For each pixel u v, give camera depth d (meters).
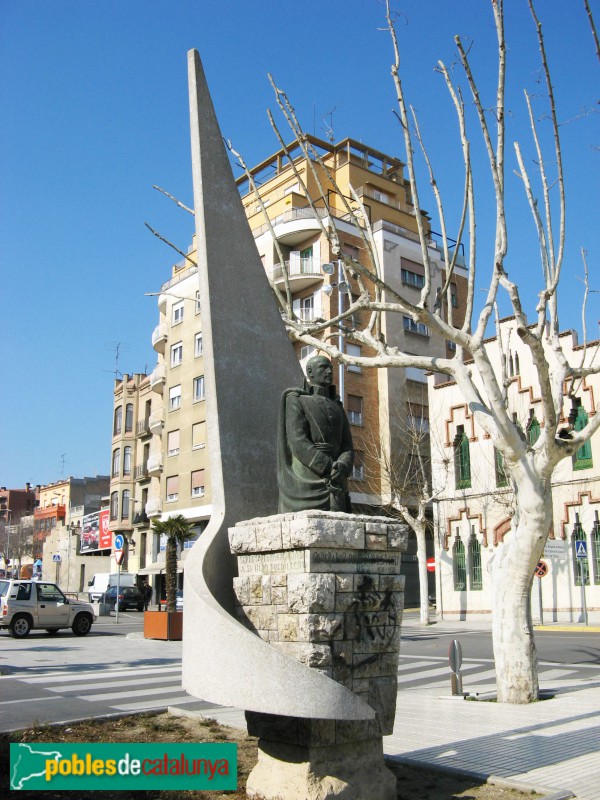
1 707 10.66
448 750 7.81
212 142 8.80
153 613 22.86
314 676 5.46
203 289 8.27
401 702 11.20
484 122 9.45
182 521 30.03
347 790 5.88
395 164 51.59
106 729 8.77
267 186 47.22
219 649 5.93
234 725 8.95
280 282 40.34
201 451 44.88
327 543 6.10
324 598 6.00
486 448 31.77
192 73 8.81
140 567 53.19
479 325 10.33
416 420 41.06
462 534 32.31
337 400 7.66
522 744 8.05
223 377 8.07
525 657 11.03
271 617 6.32
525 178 10.65
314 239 40.59
